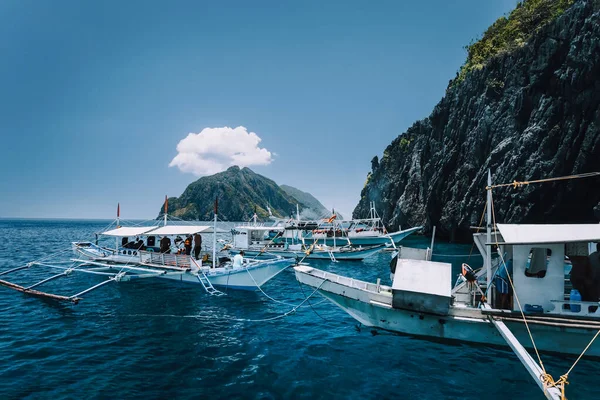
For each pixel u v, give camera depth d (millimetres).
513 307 11109
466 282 14133
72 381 9492
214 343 12547
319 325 14781
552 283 10734
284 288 23141
